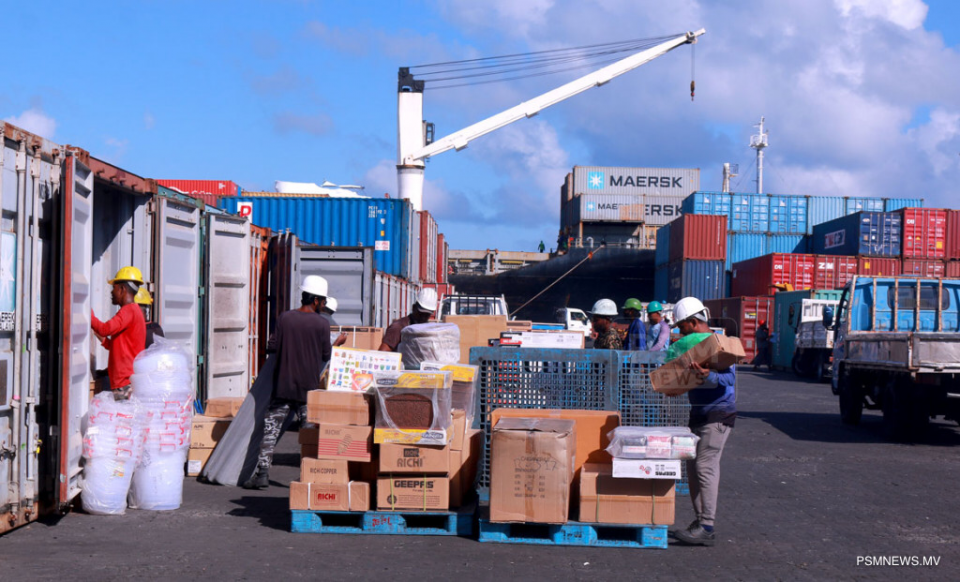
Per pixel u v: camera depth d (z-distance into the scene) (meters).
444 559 5.84
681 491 8.27
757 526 7.05
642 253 47.06
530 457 6.25
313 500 6.49
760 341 33.06
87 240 7.12
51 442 6.62
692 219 41.38
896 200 47.91
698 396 6.39
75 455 6.84
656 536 6.26
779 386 23.97
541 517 6.23
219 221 10.64
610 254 46.94
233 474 8.42
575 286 46.78
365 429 6.57
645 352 7.66
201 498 7.75
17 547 5.85
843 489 8.77
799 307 29.05
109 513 6.93
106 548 5.90
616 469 6.21
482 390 7.57
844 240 38.59
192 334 9.95
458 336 8.31
